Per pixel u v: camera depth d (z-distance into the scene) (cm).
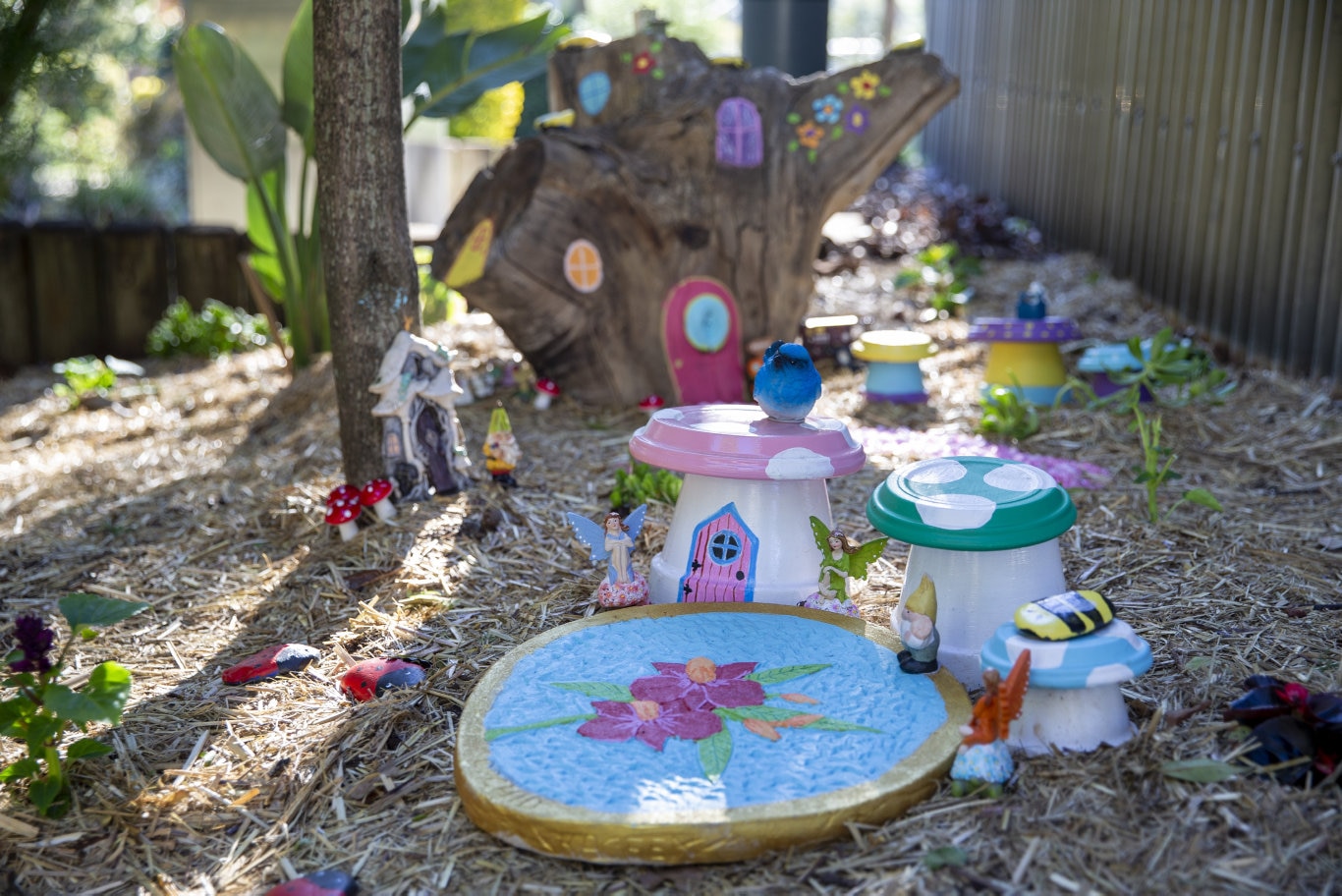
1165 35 224
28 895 78
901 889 72
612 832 74
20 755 94
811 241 181
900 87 178
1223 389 167
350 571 121
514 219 165
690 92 170
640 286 173
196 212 332
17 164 261
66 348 261
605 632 98
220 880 79
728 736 83
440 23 191
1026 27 325
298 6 303
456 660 102
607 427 166
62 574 129
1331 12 163
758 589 103
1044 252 289
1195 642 99
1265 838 74
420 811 83
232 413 194
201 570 127
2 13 186
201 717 97
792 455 100
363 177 128
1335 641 98
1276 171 178
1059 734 83
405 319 134
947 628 94
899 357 171
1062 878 72
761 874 74
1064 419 162
